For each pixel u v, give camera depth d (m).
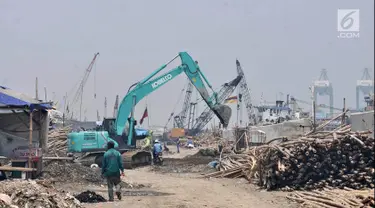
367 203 11.68
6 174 16.55
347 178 15.69
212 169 27.59
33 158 17.44
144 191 17.09
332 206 12.24
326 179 16.27
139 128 34.22
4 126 19.89
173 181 21.36
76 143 28.56
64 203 10.94
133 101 31.97
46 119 20.28
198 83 32.69
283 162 17.00
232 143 42.12
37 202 10.09
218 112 32.28
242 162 23.91
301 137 19.06
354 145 15.93
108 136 29.45
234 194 16.36
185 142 76.25
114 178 13.97
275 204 13.94
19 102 17.59
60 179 18.69
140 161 31.05
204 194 16.33
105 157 14.06
